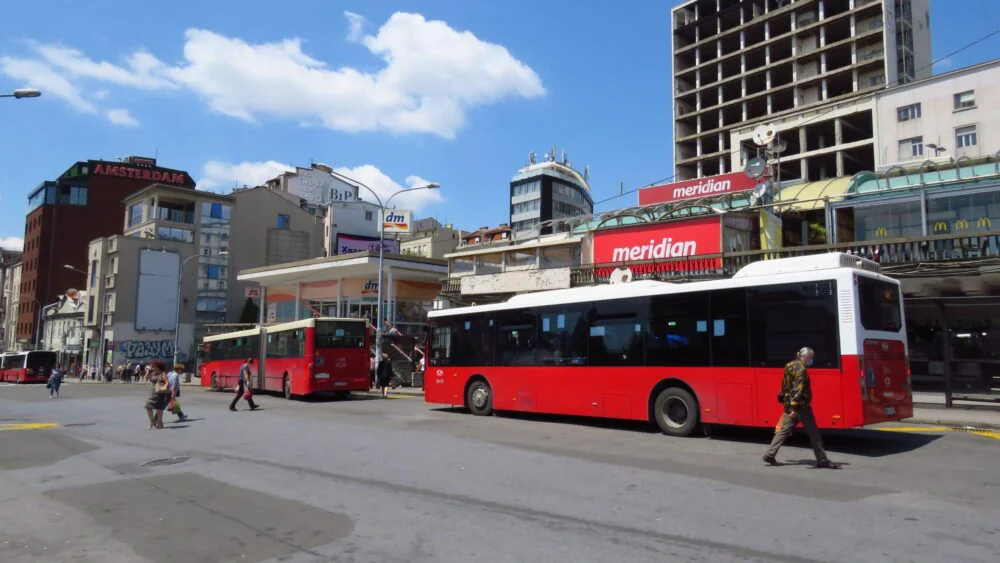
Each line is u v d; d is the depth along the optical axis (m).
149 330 66.31
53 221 82.69
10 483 9.77
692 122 87.44
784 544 5.78
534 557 5.54
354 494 8.15
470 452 11.22
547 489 8.20
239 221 72.06
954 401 18.45
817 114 62.44
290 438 13.55
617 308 14.29
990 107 45.44
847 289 10.79
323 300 44.72
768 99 76.94
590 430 14.16
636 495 7.79
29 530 6.94
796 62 74.62
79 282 83.19
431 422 16.08
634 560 5.40
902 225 22.72
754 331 11.89
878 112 51.25
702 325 12.70
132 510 7.70
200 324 68.94
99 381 63.00
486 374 17.31
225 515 7.29
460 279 31.98
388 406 21.38
